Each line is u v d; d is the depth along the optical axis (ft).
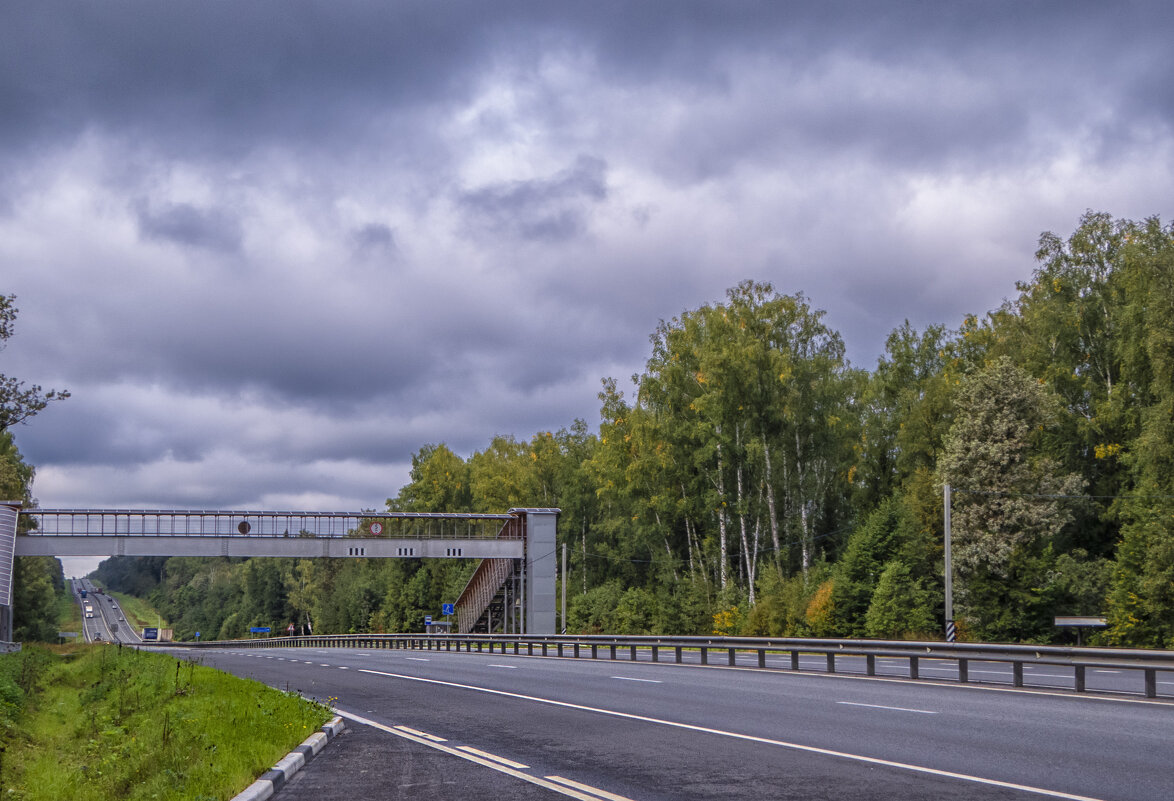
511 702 64.03
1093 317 190.29
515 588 223.92
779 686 71.82
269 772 33.42
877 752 38.47
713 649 100.73
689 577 222.89
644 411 228.84
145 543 187.21
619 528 256.93
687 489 226.58
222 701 56.75
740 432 209.46
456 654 145.89
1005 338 204.23
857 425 226.79
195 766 34.14
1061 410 181.57
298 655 151.23
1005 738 41.93
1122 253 170.91
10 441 284.20
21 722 60.80
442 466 377.71
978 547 163.63
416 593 359.05
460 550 201.98
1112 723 46.80
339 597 445.37
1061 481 168.55
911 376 236.22
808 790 30.71
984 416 171.94
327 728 46.93
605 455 244.42
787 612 180.65
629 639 115.24
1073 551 174.91
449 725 51.55
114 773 34.81
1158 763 35.14
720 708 56.75
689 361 226.38
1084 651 65.62
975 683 72.49
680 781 32.89
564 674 90.27
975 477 168.04
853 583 172.96
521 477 315.17
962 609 167.73
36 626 334.03
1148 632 143.33
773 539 201.77
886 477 225.76
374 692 73.87
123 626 647.56
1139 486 156.56
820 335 224.53
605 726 49.44
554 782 33.22
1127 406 177.27
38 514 183.52
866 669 90.74
